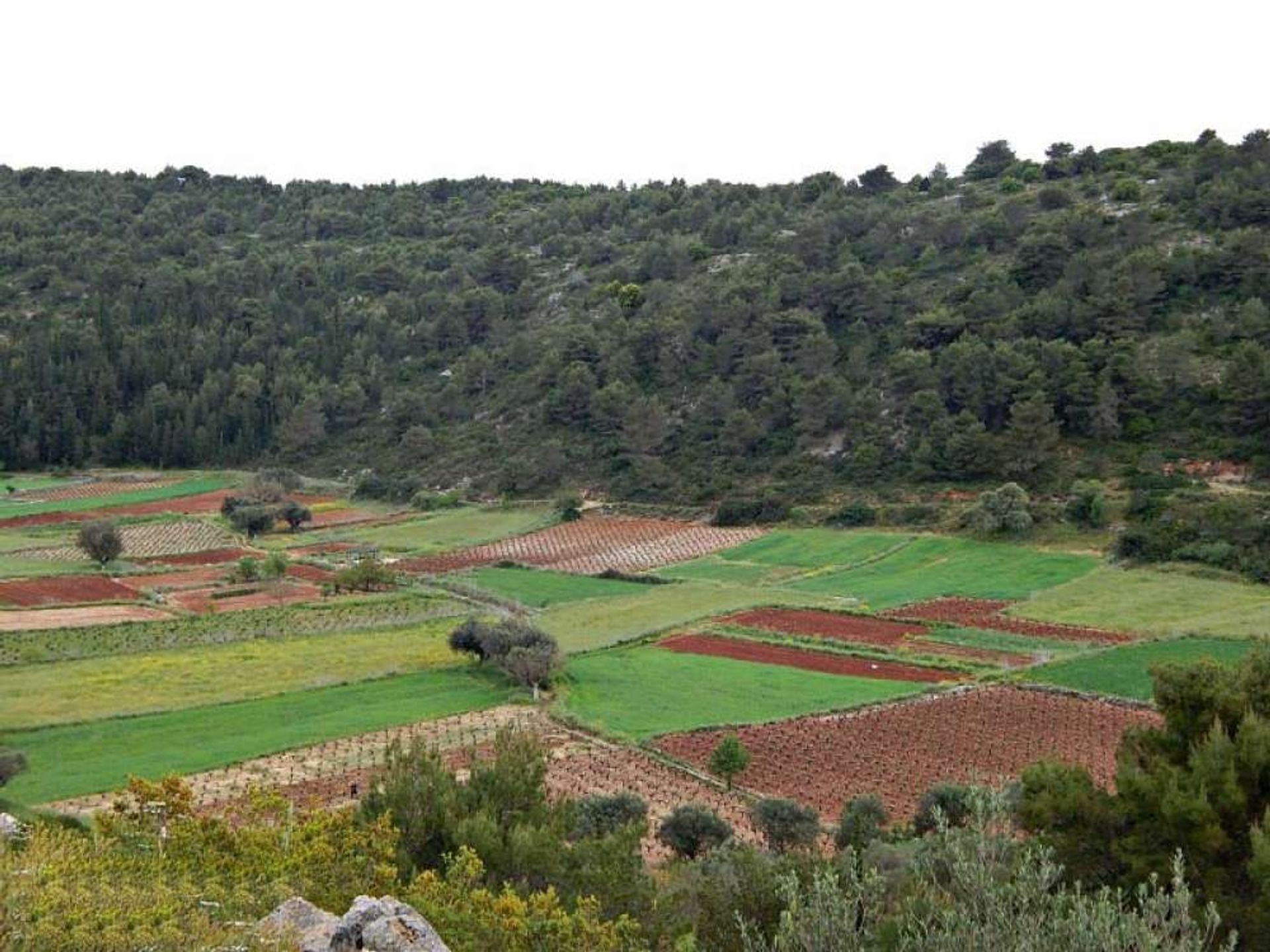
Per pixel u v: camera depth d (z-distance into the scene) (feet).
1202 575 308.19
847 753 184.75
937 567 348.59
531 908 67.92
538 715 212.43
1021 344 437.58
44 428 593.83
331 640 278.26
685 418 520.42
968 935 46.65
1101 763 173.88
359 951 54.34
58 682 230.27
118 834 80.79
